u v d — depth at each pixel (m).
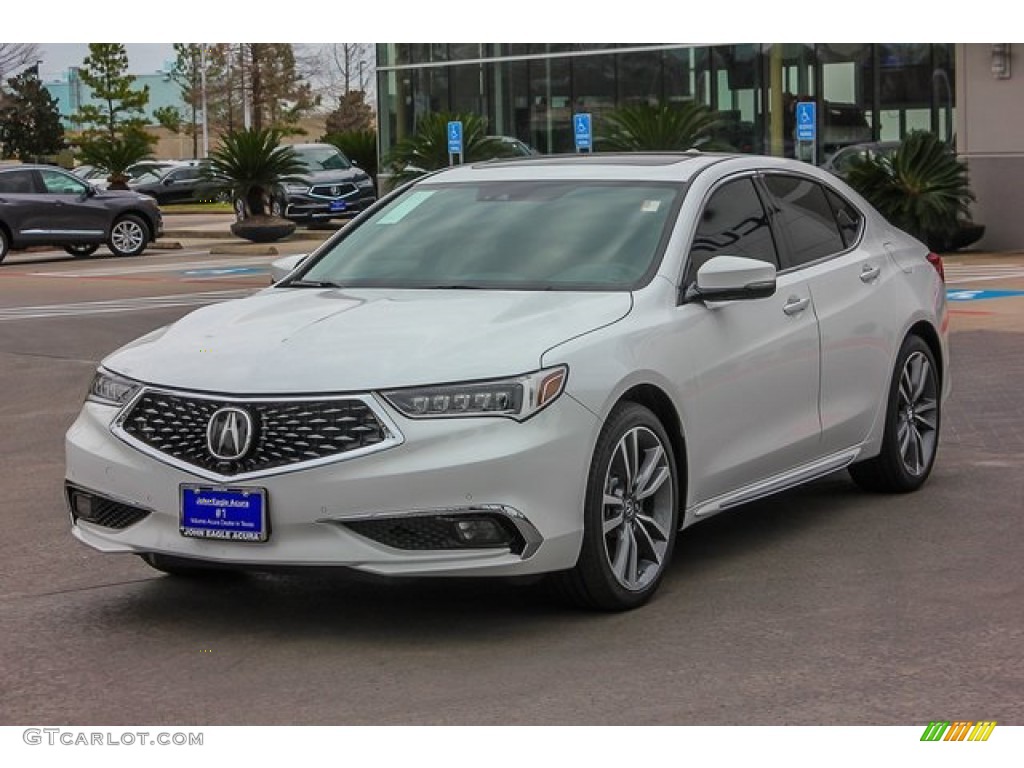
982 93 23.84
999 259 22.55
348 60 83.06
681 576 6.50
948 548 6.87
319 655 5.54
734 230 6.92
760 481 6.82
